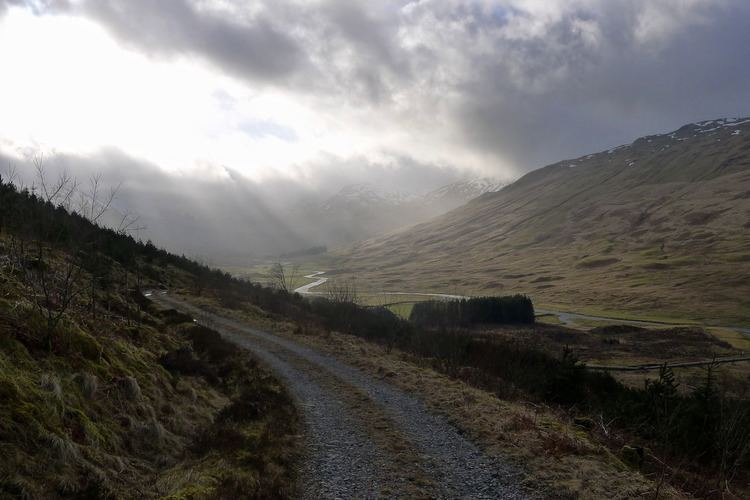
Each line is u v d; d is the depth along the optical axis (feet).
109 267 103.04
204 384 61.05
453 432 48.80
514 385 89.04
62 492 25.85
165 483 31.78
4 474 24.11
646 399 84.64
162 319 97.35
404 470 38.99
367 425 51.08
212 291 192.44
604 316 422.82
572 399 88.38
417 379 71.67
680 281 521.65
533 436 45.21
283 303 201.26
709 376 92.84
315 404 59.67
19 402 29.17
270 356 91.09
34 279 55.11
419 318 338.34
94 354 42.88
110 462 31.50
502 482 36.52
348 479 37.24
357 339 122.62
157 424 39.88
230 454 39.55
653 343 288.92
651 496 33.37
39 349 37.14
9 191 100.32
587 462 39.11
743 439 57.77
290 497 33.76
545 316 421.18
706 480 46.83
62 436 29.45
